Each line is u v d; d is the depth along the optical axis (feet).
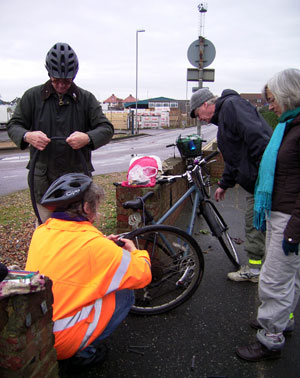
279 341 7.89
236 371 7.70
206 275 12.17
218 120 10.75
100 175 33.50
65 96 9.42
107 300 6.94
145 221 10.46
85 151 9.81
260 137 9.43
